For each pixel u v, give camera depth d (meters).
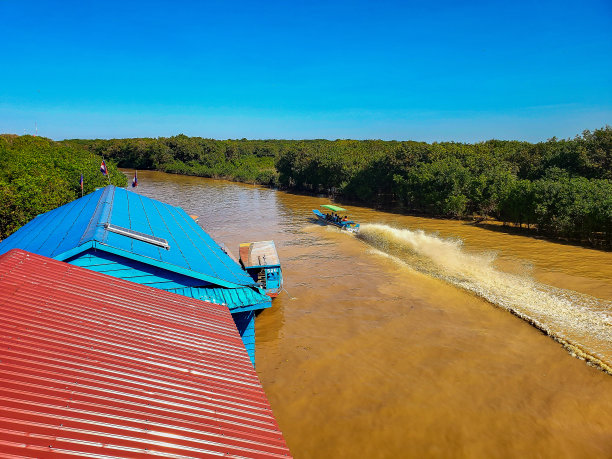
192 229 18.89
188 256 13.17
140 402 5.79
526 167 45.72
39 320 7.02
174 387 6.46
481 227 37.19
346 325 17.59
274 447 5.79
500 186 38.03
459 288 21.25
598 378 13.27
